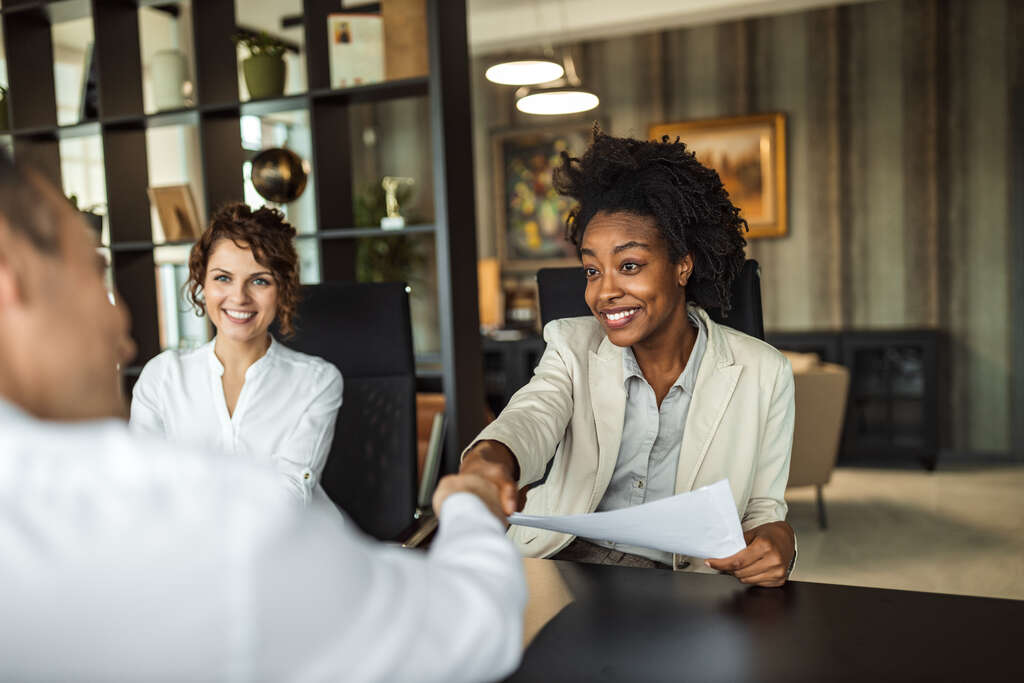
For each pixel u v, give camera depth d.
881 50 5.29
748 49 5.58
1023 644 0.82
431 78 2.86
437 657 0.44
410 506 1.95
